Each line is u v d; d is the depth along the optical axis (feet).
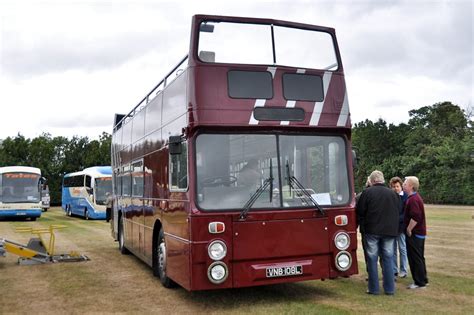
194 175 25.21
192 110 25.57
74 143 214.07
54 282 34.14
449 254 44.70
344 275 26.99
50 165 206.80
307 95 27.45
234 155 25.86
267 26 27.61
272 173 26.20
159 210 32.40
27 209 105.70
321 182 27.14
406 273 34.42
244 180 25.79
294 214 26.07
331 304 26.58
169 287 31.50
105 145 211.00
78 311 26.35
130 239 44.04
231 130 25.99
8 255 47.24
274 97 26.73
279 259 25.75
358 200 29.14
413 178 30.45
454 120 193.98
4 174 106.32
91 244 58.18
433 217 96.63
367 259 29.07
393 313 24.53
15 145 201.16
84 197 116.37
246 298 28.40
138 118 41.60
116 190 53.42
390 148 204.95
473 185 157.38
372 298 27.84
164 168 31.35
